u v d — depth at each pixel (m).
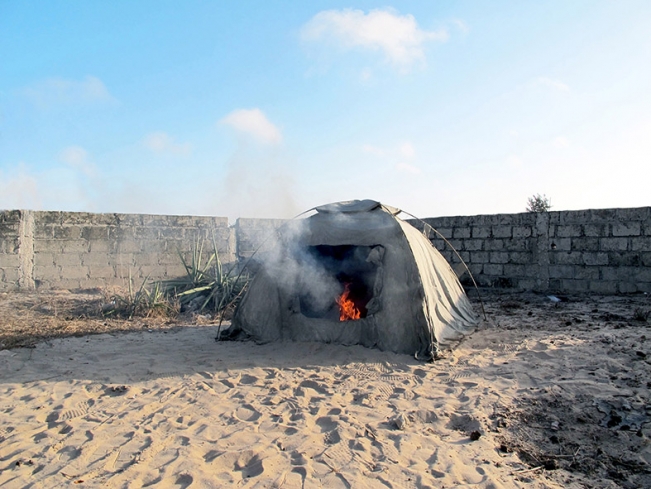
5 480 3.18
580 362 5.38
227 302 10.15
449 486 3.07
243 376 5.41
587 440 3.73
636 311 7.79
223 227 12.95
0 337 7.23
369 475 3.21
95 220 11.78
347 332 6.56
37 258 11.35
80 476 3.23
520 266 11.84
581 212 10.98
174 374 5.47
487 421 4.05
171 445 3.69
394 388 4.91
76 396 4.79
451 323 6.97
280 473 3.25
